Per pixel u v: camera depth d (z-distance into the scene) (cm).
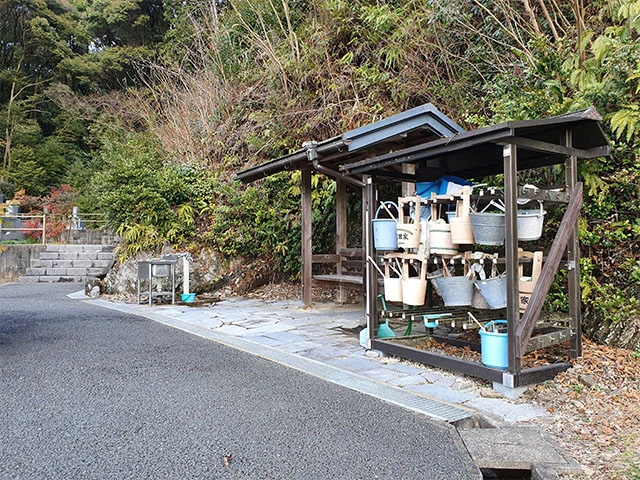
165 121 1323
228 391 322
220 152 1084
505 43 561
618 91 390
